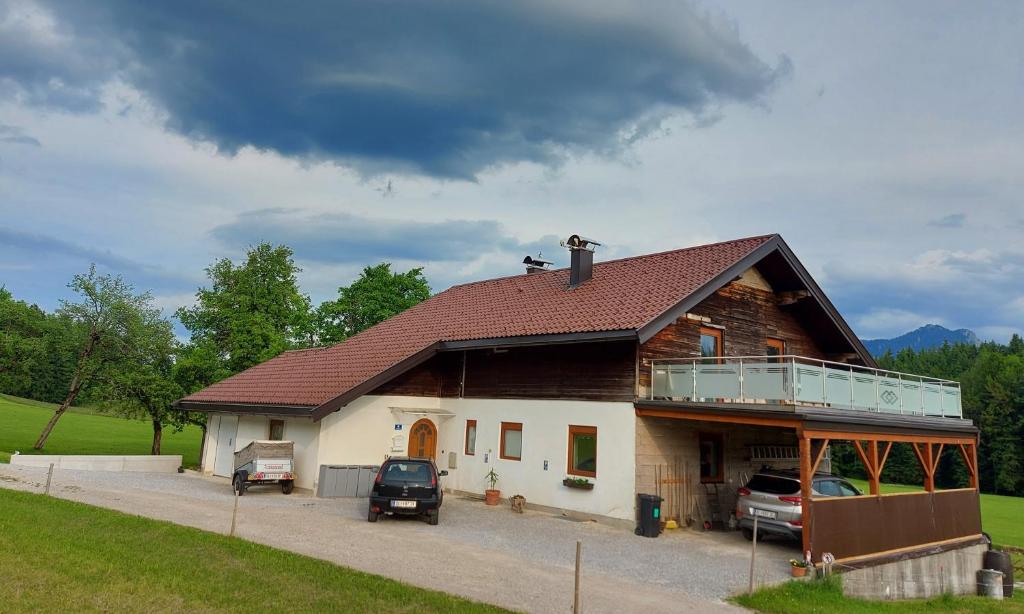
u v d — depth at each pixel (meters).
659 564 12.33
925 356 94.94
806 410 13.29
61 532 10.88
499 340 19.00
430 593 8.88
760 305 20.77
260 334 37.44
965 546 16.81
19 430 47.91
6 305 37.41
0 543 9.70
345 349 25.06
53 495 15.30
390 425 20.89
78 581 8.27
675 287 17.58
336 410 18.73
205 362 36.62
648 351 17.00
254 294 38.66
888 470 65.06
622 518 16.06
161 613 7.42
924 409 17.66
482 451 20.30
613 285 20.19
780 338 21.31
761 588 10.68
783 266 20.12
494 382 20.41
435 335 21.95
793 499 14.16
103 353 36.75
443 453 21.62
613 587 10.31
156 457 28.00
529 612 8.53
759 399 14.36
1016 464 58.25
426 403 21.95
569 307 19.48
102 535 10.95
